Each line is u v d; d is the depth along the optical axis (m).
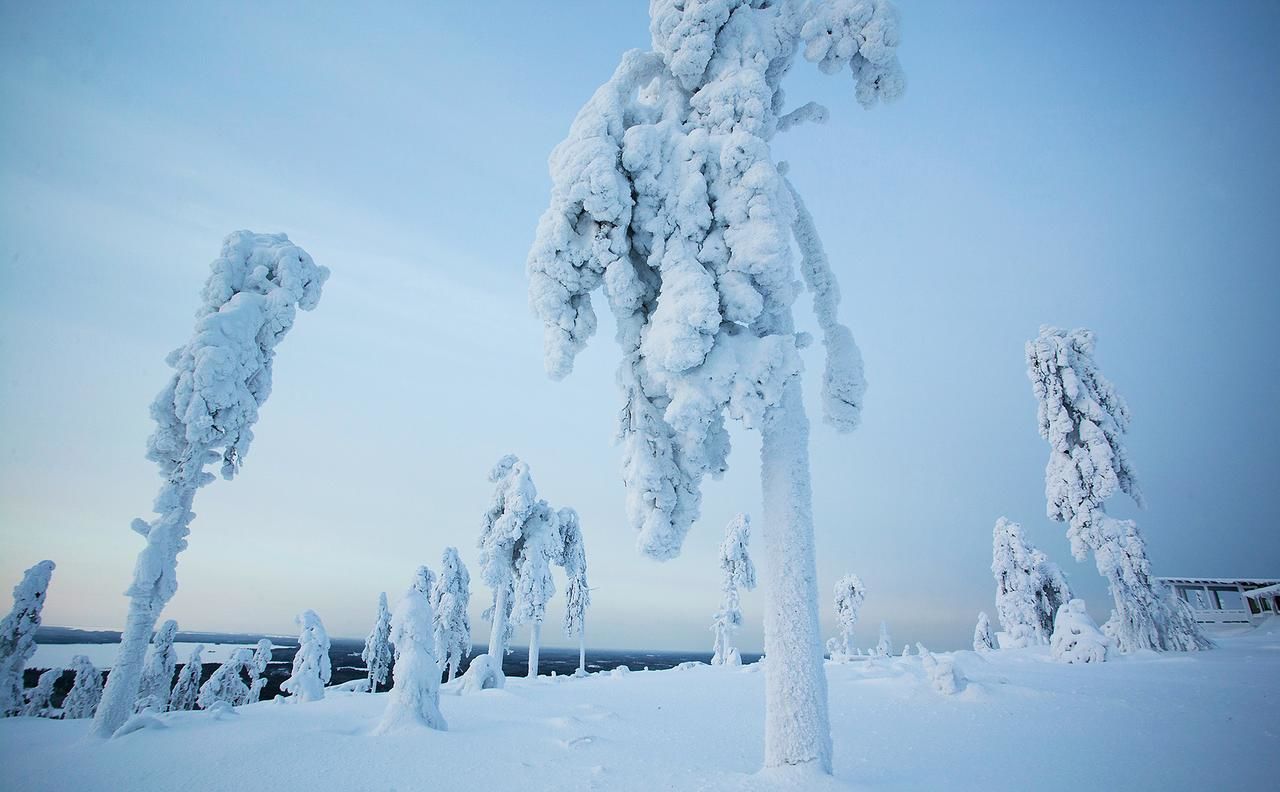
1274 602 34.16
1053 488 22.81
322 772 6.25
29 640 16.89
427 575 34.56
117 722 9.70
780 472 6.03
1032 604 31.62
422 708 8.84
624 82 7.50
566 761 6.50
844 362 6.75
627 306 6.56
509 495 27.36
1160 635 20.17
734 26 7.41
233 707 12.50
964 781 5.18
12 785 6.46
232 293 12.94
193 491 11.57
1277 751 6.23
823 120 7.85
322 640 20.83
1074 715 8.75
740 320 6.06
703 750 6.99
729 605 39.34
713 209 6.43
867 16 7.09
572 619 36.25
